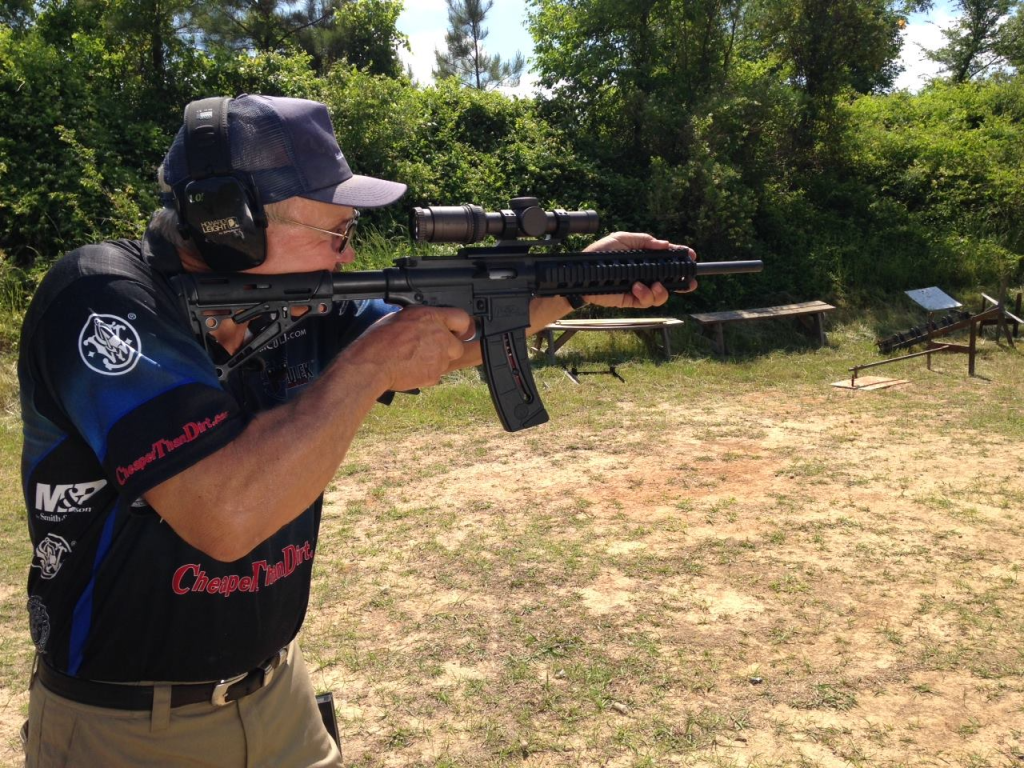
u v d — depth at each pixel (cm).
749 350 1233
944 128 2042
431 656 400
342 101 1344
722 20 1644
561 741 338
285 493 142
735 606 445
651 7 1580
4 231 1066
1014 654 395
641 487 638
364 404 156
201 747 168
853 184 1764
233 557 142
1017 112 2231
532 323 232
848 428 807
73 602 157
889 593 458
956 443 750
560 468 688
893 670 384
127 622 157
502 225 200
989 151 1903
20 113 1112
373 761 328
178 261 159
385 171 1346
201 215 149
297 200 157
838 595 456
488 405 866
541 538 538
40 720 166
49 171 1092
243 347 164
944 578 475
